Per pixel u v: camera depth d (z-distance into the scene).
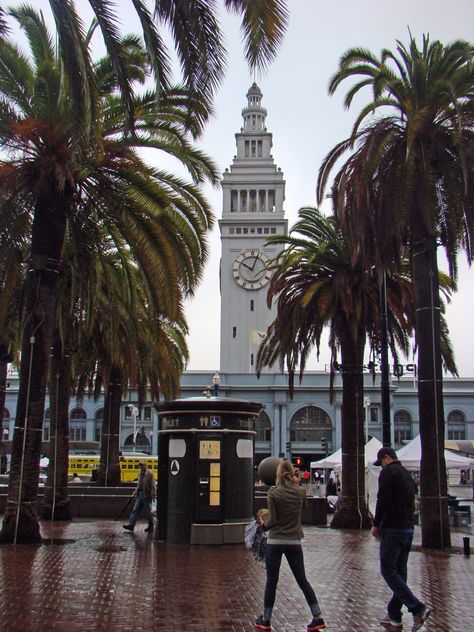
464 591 11.96
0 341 27.06
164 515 18.86
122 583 12.17
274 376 81.19
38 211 18.55
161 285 18.78
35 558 14.98
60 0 11.69
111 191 18.66
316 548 18.53
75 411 82.69
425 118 18.59
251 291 87.19
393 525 9.19
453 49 19.47
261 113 96.50
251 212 90.31
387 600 11.01
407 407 80.69
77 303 24.33
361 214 20.16
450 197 18.86
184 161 19.34
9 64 17.30
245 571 13.75
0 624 9.06
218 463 18.31
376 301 25.91
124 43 17.78
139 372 33.41
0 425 29.69
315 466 40.91
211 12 11.58
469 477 67.69
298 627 9.15
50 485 25.42
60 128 16.98
